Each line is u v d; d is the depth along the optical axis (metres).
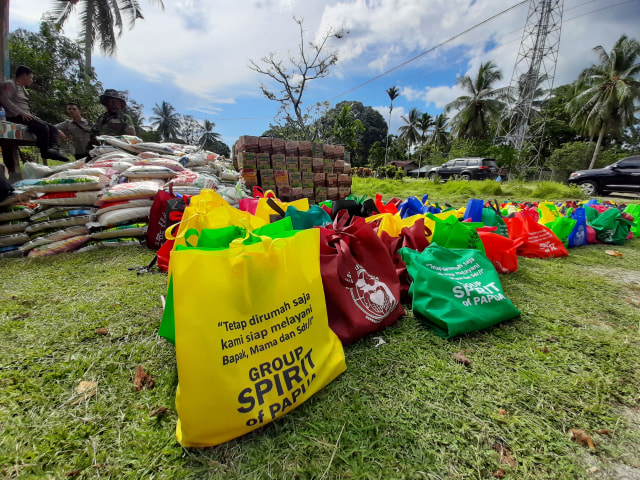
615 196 11.82
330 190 7.06
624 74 25.12
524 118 31.12
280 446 1.11
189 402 1.04
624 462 1.07
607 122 25.53
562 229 3.96
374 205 3.35
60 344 1.67
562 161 22.75
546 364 1.58
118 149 5.18
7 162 5.54
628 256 3.71
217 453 1.08
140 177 4.07
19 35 12.21
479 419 1.24
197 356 1.05
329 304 1.69
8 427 1.14
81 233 3.40
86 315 1.97
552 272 2.98
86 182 3.37
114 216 3.45
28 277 2.58
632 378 1.49
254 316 1.18
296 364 1.25
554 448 1.12
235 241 1.21
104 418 1.21
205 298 1.08
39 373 1.45
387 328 1.88
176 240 1.51
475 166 18.70
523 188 12.89
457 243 2.55
